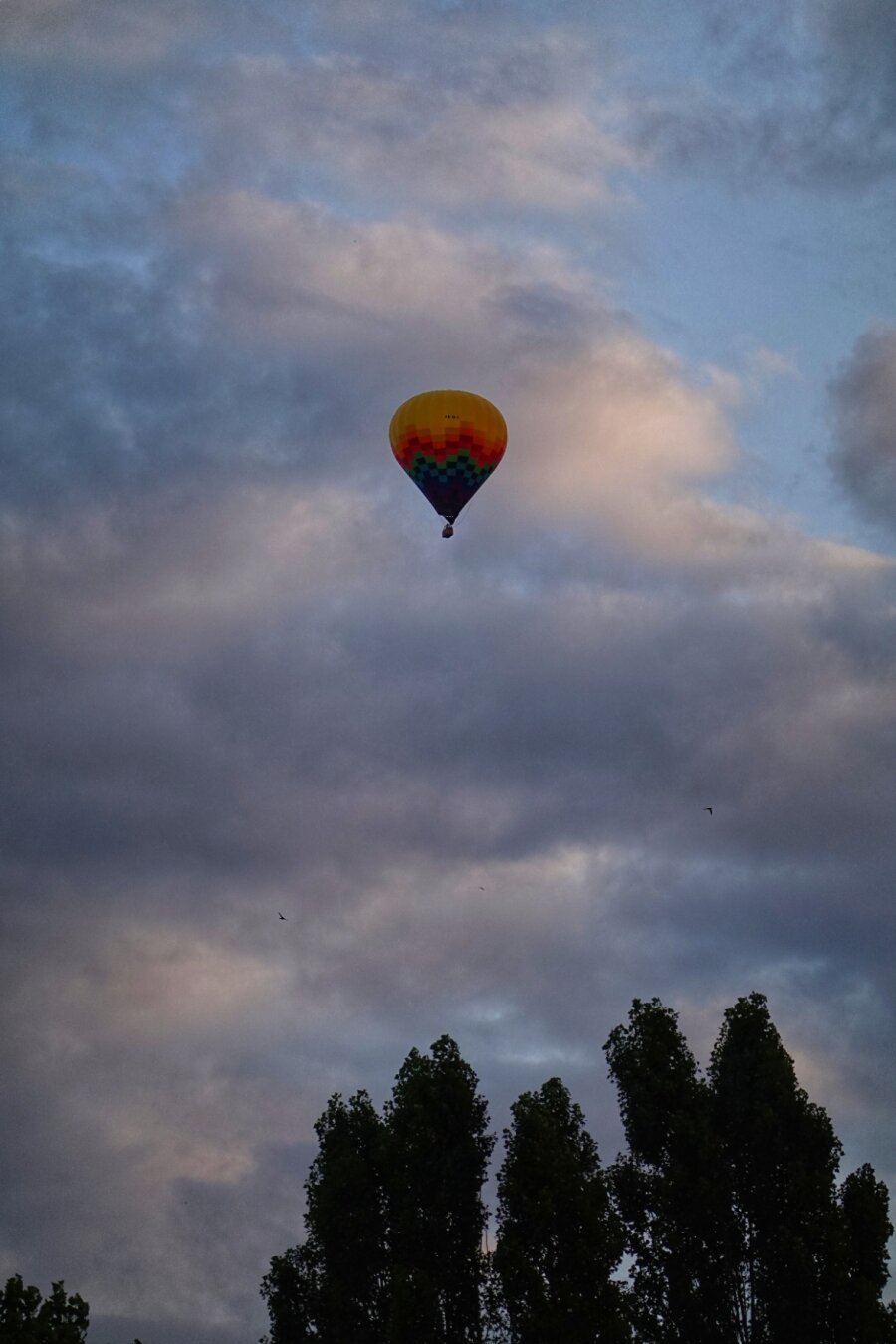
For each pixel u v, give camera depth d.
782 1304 58.25
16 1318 57.50
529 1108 60.25
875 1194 60.81
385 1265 60.34
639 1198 61.03
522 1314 56.28
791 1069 62.59
